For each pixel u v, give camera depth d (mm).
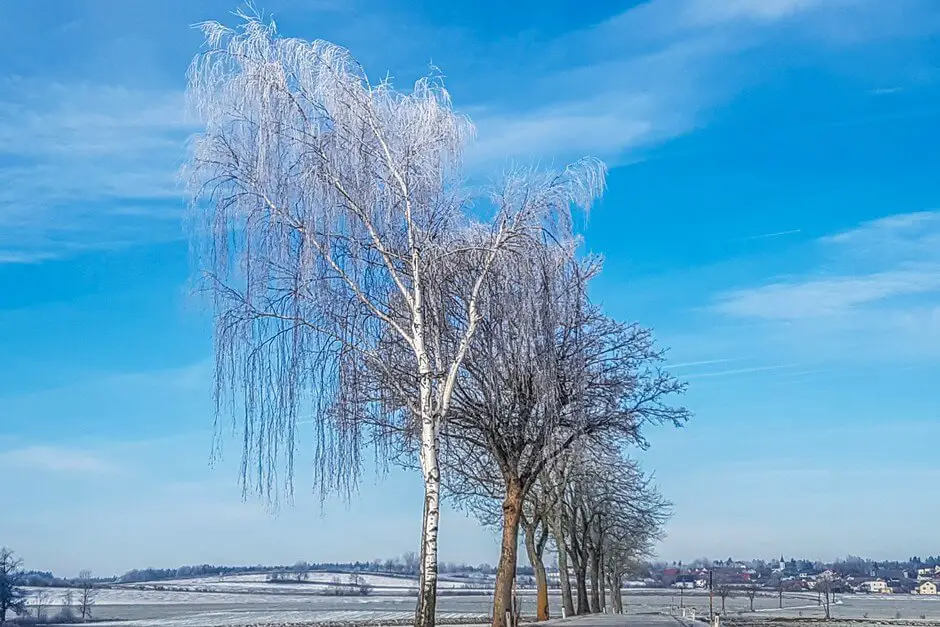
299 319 21172
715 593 156125
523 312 25078
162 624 93312
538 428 31344
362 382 22375
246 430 21000
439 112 23109
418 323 22734
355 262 21875
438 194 23188
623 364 35281
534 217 24234
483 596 180750
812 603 177875
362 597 196500
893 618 110375
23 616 107312
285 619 102938
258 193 21172
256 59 21594
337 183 21547
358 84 22328
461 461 38250
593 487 58344
